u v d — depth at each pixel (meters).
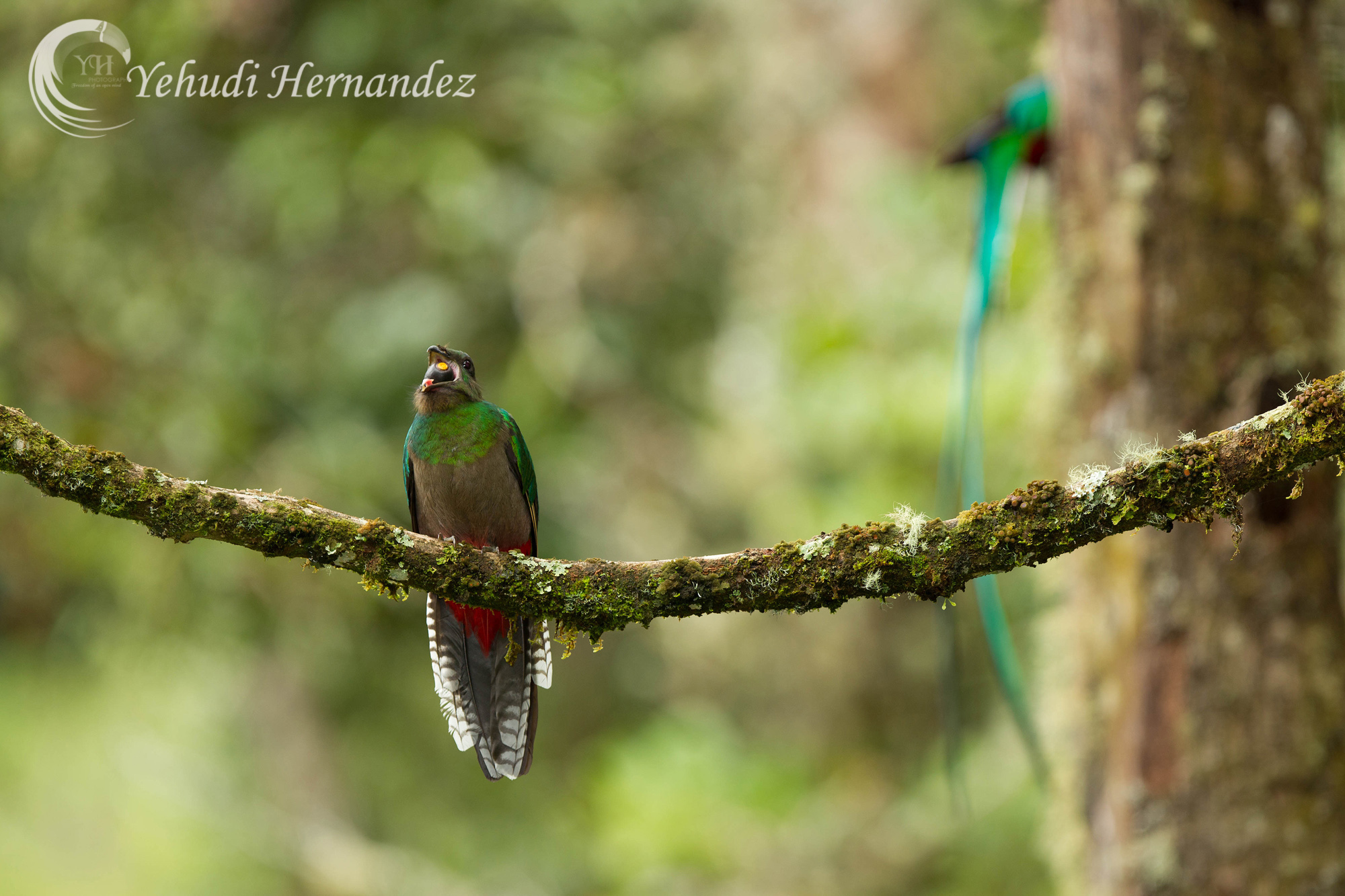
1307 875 6.19
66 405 12.48
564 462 13.84
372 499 12.77
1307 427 3.82
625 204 14.59
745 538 15.22
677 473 15.23
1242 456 3.91
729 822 12.13
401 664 14.30
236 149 13.04
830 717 14.20
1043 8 8.41
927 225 13.05
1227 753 6.35
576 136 13.72
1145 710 6.54
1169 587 6.52
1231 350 6.63
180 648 13.34
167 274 13.07
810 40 14.52
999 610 6.98
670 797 12.04
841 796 13.52
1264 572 6.40
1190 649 6.45
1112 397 6.85
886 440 11.91
